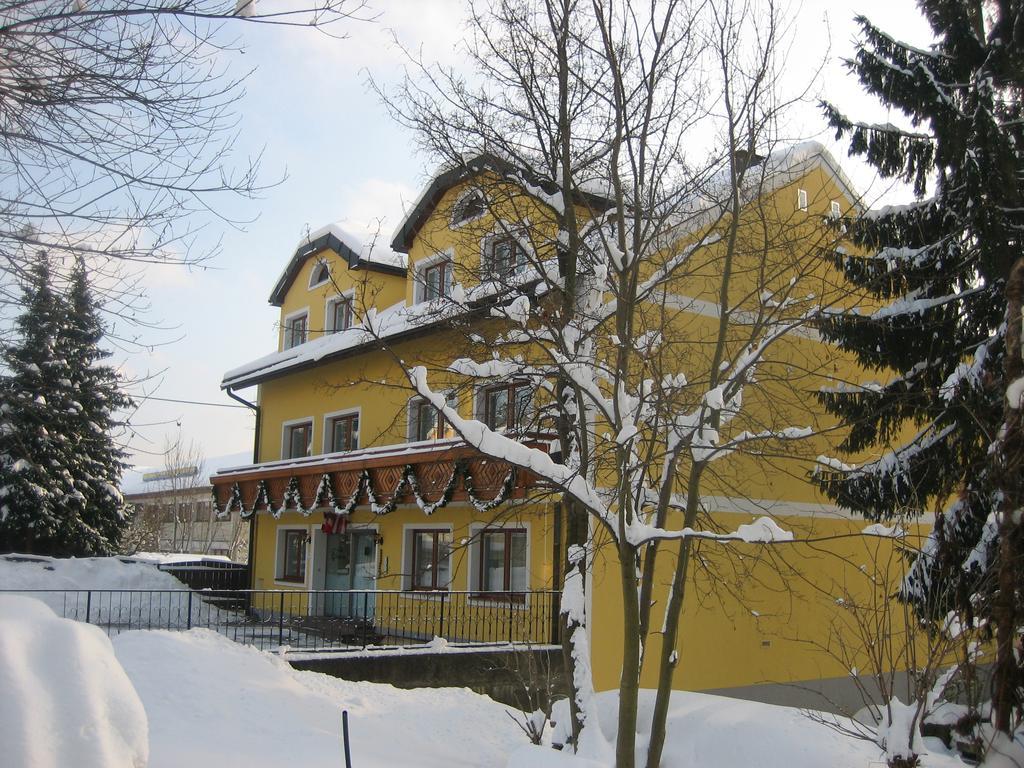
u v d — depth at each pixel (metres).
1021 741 6.73
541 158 10.12
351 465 17.39
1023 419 6.89
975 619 7.42
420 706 11.14
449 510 17.08
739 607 15.12
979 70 12.08
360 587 19.75
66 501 24.98
